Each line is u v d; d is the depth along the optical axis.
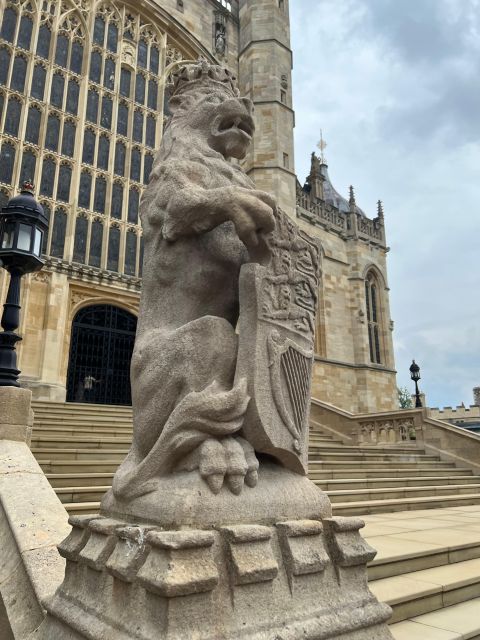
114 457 7.88
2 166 17.03
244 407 2.32
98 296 18.03
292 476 2.58
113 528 2.23
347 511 6.96
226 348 2.45
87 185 18.91
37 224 7.17
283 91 22.91
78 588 2.32
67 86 19.28
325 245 26.97
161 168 3.01
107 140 19.98
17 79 18.17
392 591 3.37
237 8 26.33
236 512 2.15
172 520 2.03
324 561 2.21
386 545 4.45
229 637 1.81
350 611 2.20
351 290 27.33
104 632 1.92
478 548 4.69
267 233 2.60
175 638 1.70
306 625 2.01
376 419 14.41
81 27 20.42
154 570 1.83
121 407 13.62
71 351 17.34
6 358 6.62
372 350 27.34
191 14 24.17
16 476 4.62
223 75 3.44
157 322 2.75
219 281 2.75
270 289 2.59
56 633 2.30
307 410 2.72
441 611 3.39
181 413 2.26
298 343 2.70
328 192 36.44
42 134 18.08
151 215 2.85
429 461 12.48
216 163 2.95
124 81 21.36
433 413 49.75
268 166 21.16
